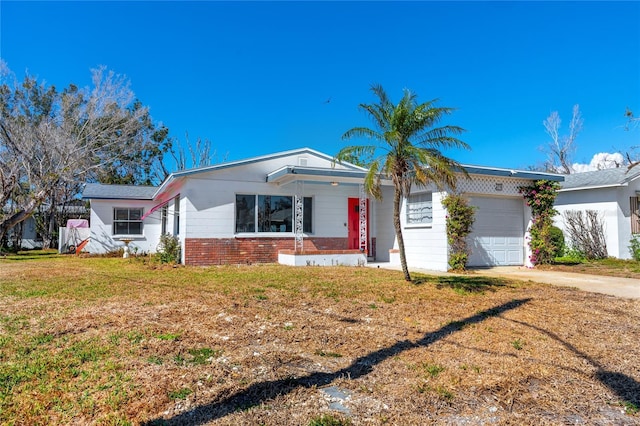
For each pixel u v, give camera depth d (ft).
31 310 21.02
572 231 58.29
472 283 30.60
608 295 26.89
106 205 65.87
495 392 11.62
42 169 55.06
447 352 15.10
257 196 47.65
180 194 49.08
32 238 96.94
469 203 45.80
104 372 12.65
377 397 11.25
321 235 49.98
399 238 31.12
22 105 86.12
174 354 14.49
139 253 65.92
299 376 12.70
